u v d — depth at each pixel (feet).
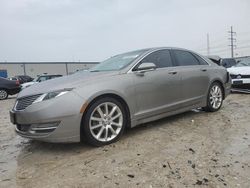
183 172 10.59
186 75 18.08
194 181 9.86
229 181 9.78
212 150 12.71
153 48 17.42
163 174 10.49
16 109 13.85
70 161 12.21
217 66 21.38
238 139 14.14
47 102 12.76
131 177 10.37
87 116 13.26
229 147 13.03
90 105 13.38
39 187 10.02
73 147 13.97
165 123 17.71
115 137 14.24
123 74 15.01
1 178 10.98
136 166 11.28
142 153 12.65
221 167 10.89
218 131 15.64
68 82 13.78
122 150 13.12
